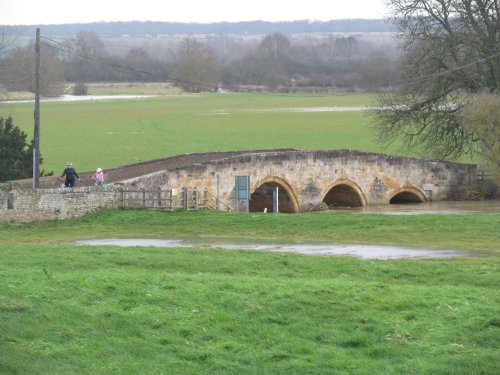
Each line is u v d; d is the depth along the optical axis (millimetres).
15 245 32781
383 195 60812
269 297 22312
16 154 54688
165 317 20562
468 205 58812
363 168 59875
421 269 27688
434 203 61062
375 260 29656
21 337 18906
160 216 42562
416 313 21391
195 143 95938
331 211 55844
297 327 20453
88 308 20922
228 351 19000
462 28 63281
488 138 53906
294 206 55906
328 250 33812
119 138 103125
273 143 93250
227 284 23359
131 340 19219
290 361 18531
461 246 34938
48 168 75438
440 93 63438
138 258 28438
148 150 90062
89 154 87125
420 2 63500
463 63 63031
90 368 17641
